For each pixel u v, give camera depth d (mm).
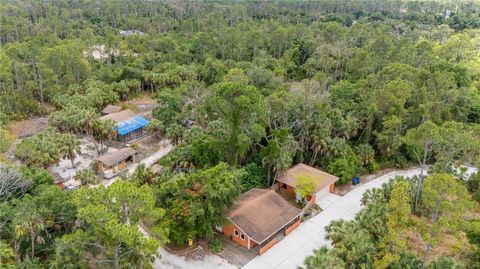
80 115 64312
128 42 110312
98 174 60125
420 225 35281
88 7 152875
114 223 28344
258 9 163250
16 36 114375
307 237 44094
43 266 33812
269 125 56531
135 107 85562
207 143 52594
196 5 164125
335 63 89562
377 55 88250
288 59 99250
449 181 33250
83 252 33688
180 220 40062
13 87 81750
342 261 31719
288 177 52375
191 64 99938
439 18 153375
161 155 66562
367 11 171750
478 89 83375
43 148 53875
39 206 35000
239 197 45812
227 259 40375
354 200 51594
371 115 60375
